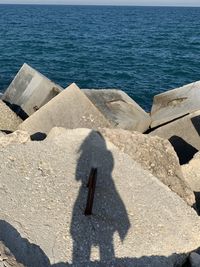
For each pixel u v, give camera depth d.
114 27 47.38
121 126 6.98
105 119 6.34
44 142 5.08
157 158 5.33
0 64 19.02
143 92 14.70
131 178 4.68
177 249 3.86
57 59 21.36
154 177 4.82
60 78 16.73
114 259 3.56
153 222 4.09
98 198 4.23
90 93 7.38
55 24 50.03
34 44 27.72
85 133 5.35
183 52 26.30
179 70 19.39
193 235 4.05
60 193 4.18
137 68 19.47
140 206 4.27
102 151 5.04
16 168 4.45
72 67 19.12
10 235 3.25
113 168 4.78
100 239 3.71
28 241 3.35
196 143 7.00
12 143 5.02
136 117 7.40
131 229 3.93
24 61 20.28
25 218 3.70
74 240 3.62
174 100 8.09
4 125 6.96
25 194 4.05
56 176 4.45
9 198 3.93
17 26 44.16
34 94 8.01
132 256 3.64
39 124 6.38
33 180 4.30
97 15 86.06
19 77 8.53
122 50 26.19
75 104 6.37
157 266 3.65
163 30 45.22
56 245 3.51
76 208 4.01
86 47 27.08
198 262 3.77
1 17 64.94
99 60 21.55
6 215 3.65
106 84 15.86
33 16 73.25
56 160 4.72
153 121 7.91
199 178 5.48
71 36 34.56
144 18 75.88
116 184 4.53
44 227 3.65
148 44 30.30
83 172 4.61
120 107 7.42
